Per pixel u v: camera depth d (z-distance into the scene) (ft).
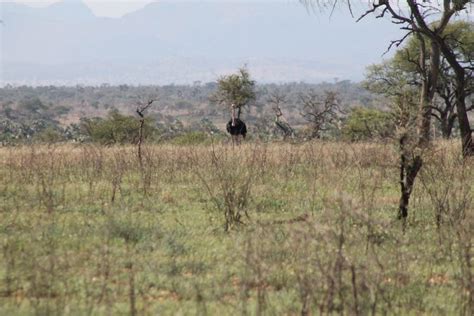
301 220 128.98
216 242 120.37
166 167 205.46
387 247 111.65
